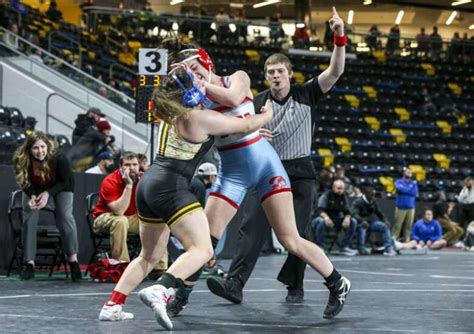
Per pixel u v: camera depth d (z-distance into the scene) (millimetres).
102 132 17234
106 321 7480
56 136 17266
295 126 9219
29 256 12078
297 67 36406
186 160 7105
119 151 17281
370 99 36125
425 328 7223
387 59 38688
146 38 33281
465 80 39219
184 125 7043
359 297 9906
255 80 34781
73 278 11812
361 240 21078
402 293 10430
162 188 7020
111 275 11625
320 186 22391
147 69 13055
